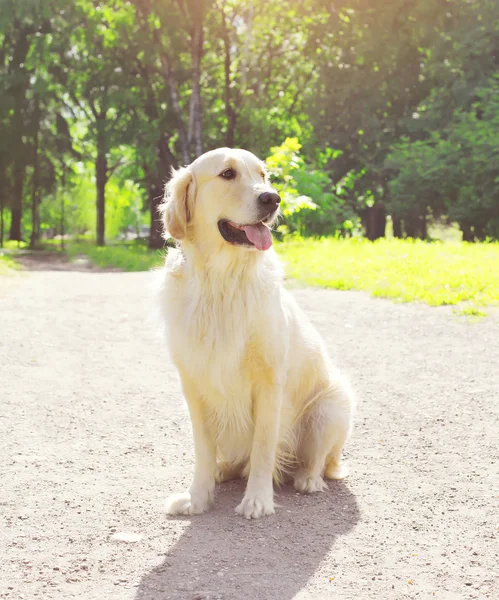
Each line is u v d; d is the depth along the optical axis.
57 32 19.28
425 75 17.72
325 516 2.10
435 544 1.94
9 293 7.09
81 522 2.07
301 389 2.31
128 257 13.14
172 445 2.61
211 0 16.69
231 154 2.15
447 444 2.57
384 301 5.64
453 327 4.46
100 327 4.89
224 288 2.09
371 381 3.32
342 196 18.28
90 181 34.66
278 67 19.36
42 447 2.57
